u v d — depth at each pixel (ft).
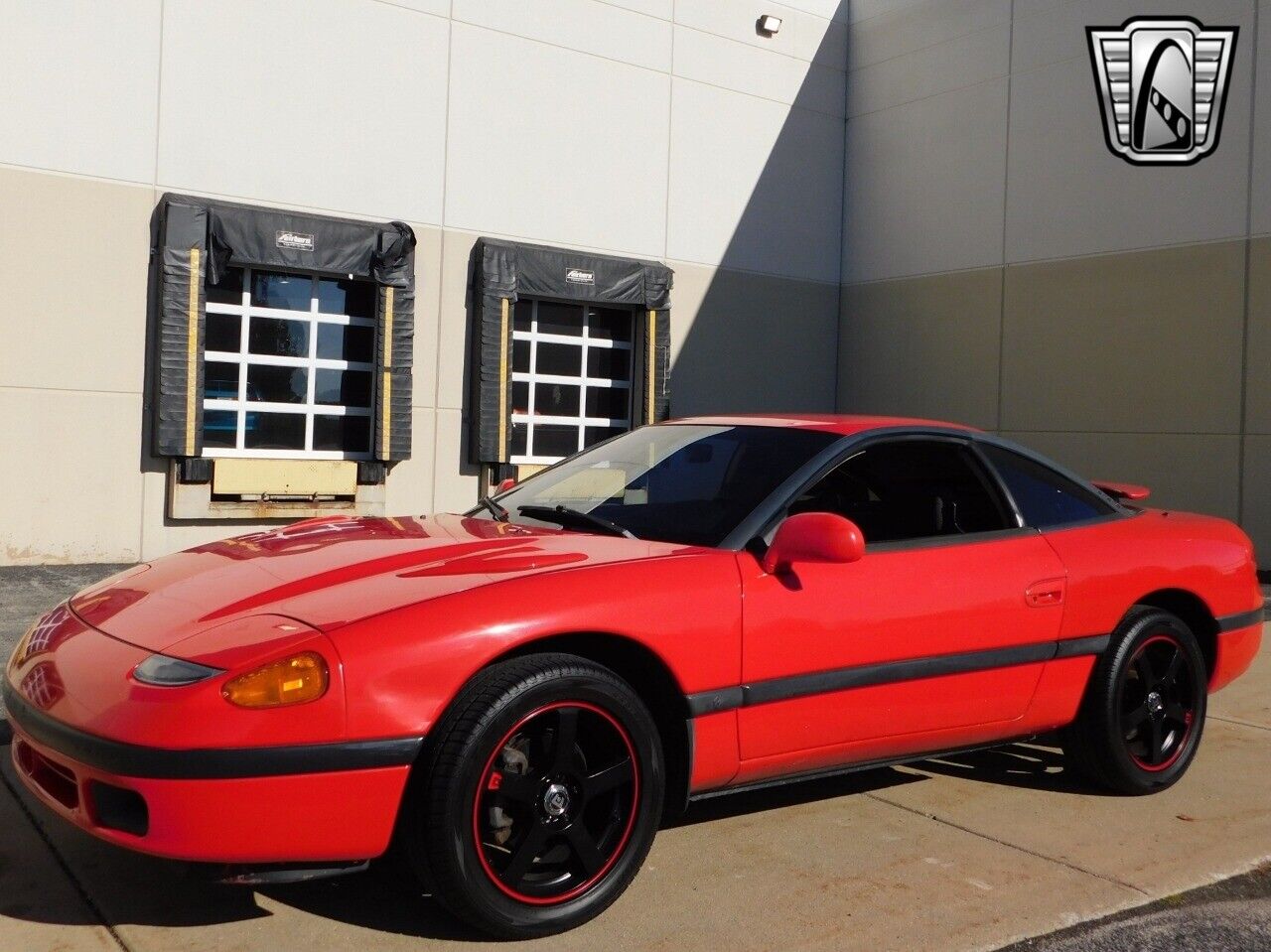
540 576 9.69
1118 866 11.33
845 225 45.01
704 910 10.00
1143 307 35.01
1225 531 14.93
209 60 30.71
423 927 9.46
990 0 39.50
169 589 10.25
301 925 9.45
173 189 30.27
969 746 12.55
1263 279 32.09
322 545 11.02
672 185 39.86
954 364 40.70
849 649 11.04
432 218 34.47
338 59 32.73
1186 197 33.96
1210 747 15.84
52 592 24.89
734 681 10.34
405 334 33.30
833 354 45.03
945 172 41.06
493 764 9.02
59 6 28.60
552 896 9.37
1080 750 13.34
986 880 10.87
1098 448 36.19
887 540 11.89
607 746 9.70
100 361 29.35
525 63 36.19
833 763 11.49
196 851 8.31
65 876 10.32
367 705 8.58
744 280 42.04
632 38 38.63
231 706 8.31
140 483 29.99
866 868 11.09
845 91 45.01
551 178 36.86
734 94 41.45
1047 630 12.53
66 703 8.90
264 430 32.17
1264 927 10.00
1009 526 12.81
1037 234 38.04
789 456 11.98
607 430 38.99
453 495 35.06
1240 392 32.58
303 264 31.42
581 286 36.65
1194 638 13.97
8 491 28.30
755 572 10.64
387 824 8.75
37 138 28.40
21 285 28.30
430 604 9.08
